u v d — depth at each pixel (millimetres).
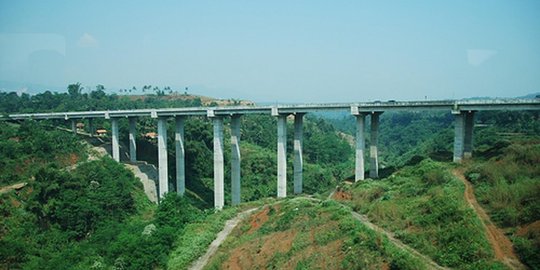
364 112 77250
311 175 120125
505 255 31953
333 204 54250
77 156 93812
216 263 47031
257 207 76938
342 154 161375
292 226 49688
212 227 62156
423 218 41062
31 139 89062
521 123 121250
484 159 62625
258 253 45469
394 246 34750
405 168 70188
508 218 37000
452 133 131375
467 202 43656
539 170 46812
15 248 55469
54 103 158125
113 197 76000
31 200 66312
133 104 170625
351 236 38281
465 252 32219
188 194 104250
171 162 114688
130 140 109750
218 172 93438
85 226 68375
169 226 60594
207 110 92375
